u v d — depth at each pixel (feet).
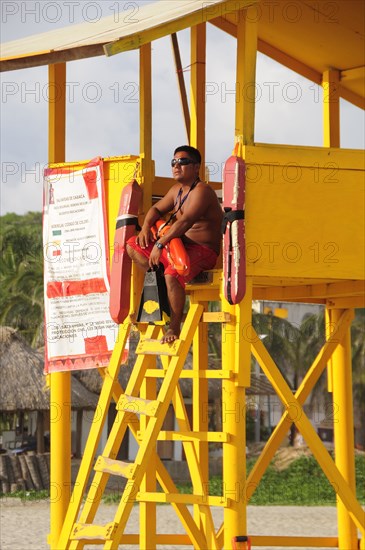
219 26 99.86
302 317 426.10
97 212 91.25
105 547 78.23
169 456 343.05
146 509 87.45
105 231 90.63
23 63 83.61
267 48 107.04
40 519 207.10
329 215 80.69
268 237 79.15
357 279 81.66
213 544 89.92
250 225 78.69
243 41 80.02
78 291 92.27
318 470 300.20
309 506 245.86
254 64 79.97
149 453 79.41
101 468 82.28
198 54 99.66
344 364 105.40
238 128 79.77
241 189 77.61
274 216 79.36
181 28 77.30
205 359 98.02
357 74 109.40
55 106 97.04
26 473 267.18
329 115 110.63
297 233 79.82
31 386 274.98
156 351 82.12
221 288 81.05
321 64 109.91
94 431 86.63
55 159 96.63
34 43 94.63
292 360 388.57
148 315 82.48
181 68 104.06
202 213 81.25
